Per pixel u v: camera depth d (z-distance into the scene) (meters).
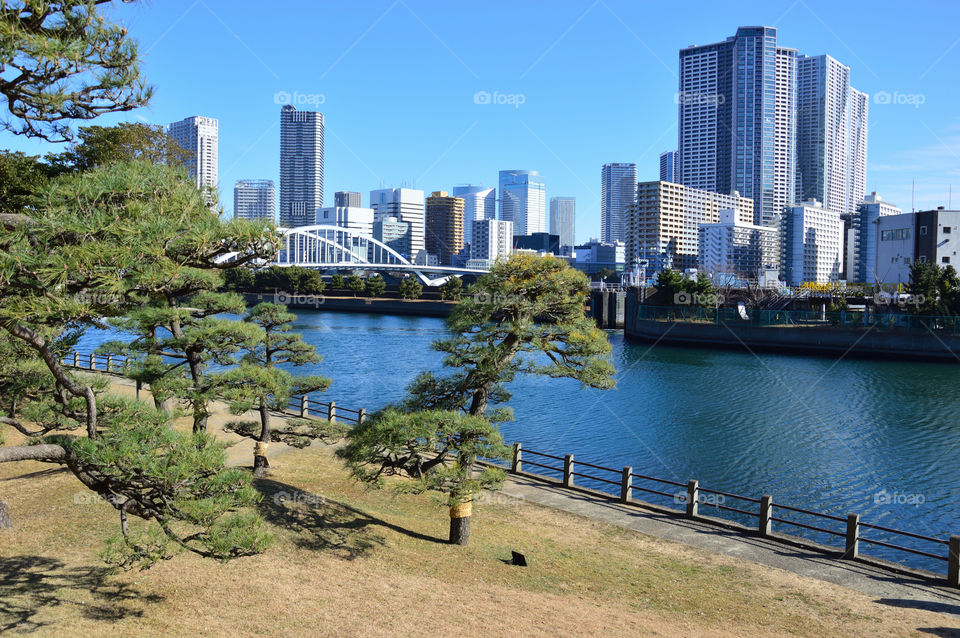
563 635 13.02
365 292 176.00
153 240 9.20
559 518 21.61
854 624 14.37
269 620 12.61
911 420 46.91
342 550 17.11
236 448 29.69
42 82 9.01
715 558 18.39
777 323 92.06
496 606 14.38
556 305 19.67
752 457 37.28
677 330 100.25
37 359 15.15
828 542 25.34
